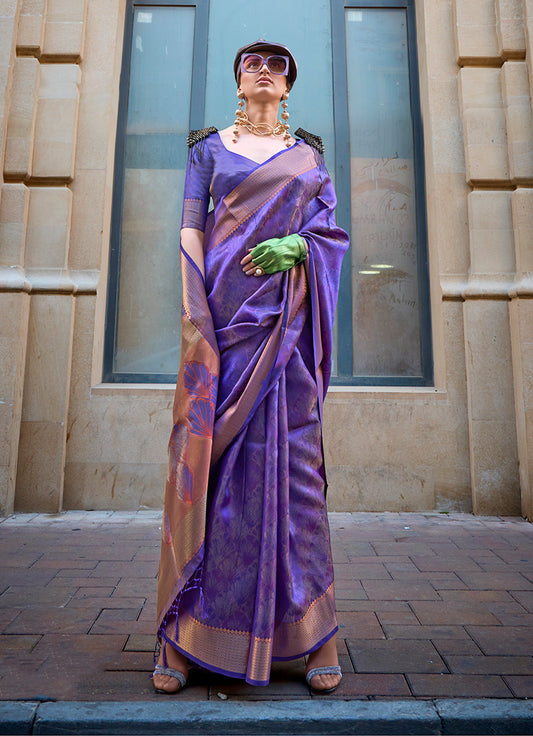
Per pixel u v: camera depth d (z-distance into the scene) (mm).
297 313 1784
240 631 1568
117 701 1534
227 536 1604
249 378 1670
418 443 4207
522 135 4375
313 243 1819
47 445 4082
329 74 5012
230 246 1764
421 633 2049
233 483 1644
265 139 1920
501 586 2580
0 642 1931
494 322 4246
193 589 1601
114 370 4578
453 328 4324
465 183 4465
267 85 1911
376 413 4219
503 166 4387
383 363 4641
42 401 4117
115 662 1788
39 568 2781
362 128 4926
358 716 1474
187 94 4969
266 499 1610
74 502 4117
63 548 3141
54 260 4285
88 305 4270
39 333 4180
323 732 1456
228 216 1774
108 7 4695
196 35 5027
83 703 1518
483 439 4137
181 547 1588
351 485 4164
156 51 5020
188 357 1694
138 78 4973
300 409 1749
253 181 1757
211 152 1868
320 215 1889
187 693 1594
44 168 4371
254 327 1691
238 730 1447
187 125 4918
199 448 1623
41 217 4328
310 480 1730
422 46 4871
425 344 4621
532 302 4137
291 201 1791
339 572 2783
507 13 4531
